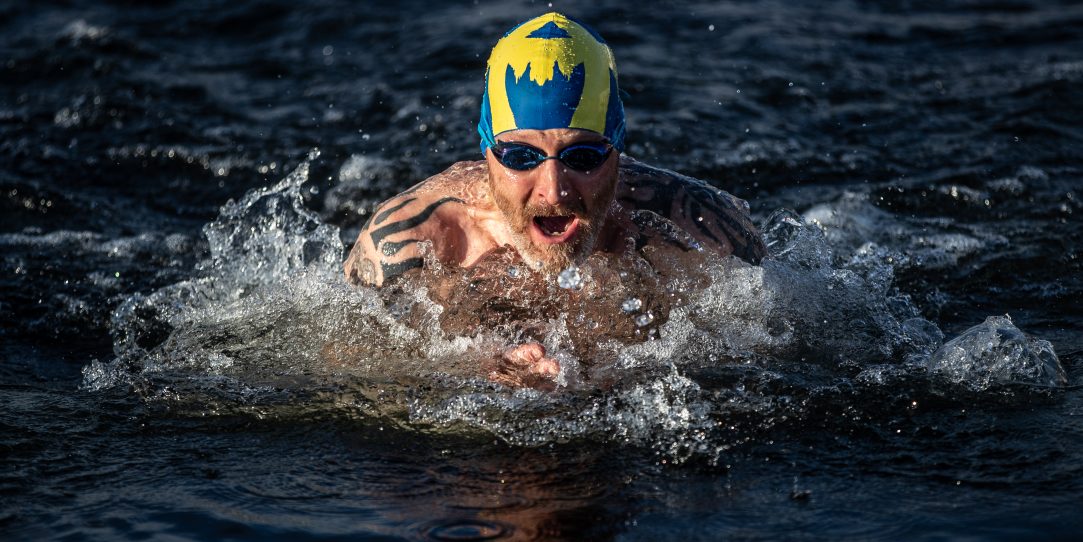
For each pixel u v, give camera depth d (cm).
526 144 852
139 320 1072
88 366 960
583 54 882
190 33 2081
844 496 691
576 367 877
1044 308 1054
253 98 1767
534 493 703
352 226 1341
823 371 875
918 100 1698
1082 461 723
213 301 1080
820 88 1741
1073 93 1702
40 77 1839
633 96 1692
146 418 838
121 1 2262
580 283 916
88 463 761
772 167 1455
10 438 798
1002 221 1293
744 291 951
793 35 1997
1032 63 1852
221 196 1442
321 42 2022
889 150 1514
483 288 936
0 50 1953
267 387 885
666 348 905
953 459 736
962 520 657
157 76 1852
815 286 1019
